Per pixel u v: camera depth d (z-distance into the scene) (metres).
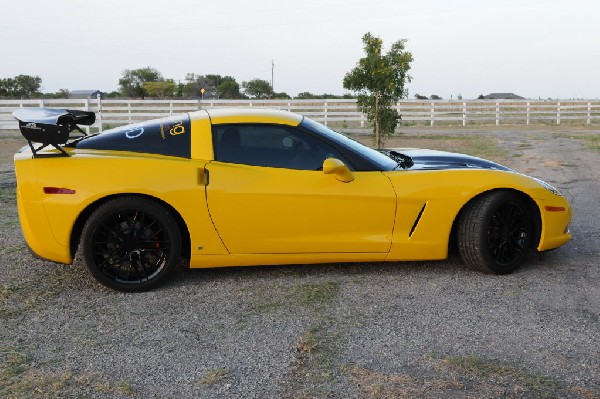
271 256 4.30
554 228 4.58
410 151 5.44
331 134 4.52
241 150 4.27
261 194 4.15
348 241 4.30
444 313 3.67
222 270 4.59
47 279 4.43
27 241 4.16
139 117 26.38
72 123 4.47
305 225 4.24
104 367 2.98
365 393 2.68
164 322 3.58
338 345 3.21
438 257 4.46
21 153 4.32
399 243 4.36
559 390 2.71
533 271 4.54
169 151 4.23
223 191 4.13
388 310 3.73
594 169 10.85
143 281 4.15
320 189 4.21
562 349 3.15
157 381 2.83
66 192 4.02
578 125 29.08
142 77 61.62
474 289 4.12
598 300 3.91
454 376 2.84
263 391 2.72
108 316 3.69
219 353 3.13
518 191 4.41
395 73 16.55
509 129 26.16
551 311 3.70
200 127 4.31
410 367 2.94
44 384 2.80
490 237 4.40
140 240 4.13
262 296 4.01
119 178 4.02
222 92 58.06
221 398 2.66
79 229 4.19
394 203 4.29
